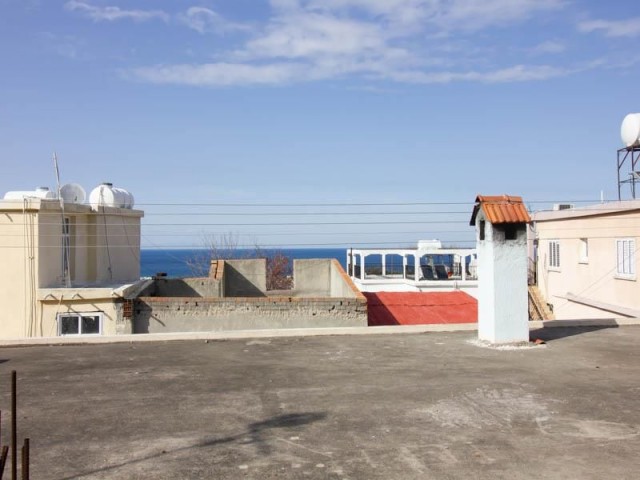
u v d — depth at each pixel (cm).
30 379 873
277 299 1555
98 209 1853
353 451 566
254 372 904
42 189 1753
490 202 1098
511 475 507
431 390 787
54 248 1612
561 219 2359
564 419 659
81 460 548
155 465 535
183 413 693
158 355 1048
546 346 1091
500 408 702
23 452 432
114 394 783
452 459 544
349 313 1570
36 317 1504
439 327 1285
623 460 538
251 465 533
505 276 1091
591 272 2097
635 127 1950
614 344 1112
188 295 1900
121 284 1698
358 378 858
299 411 696
